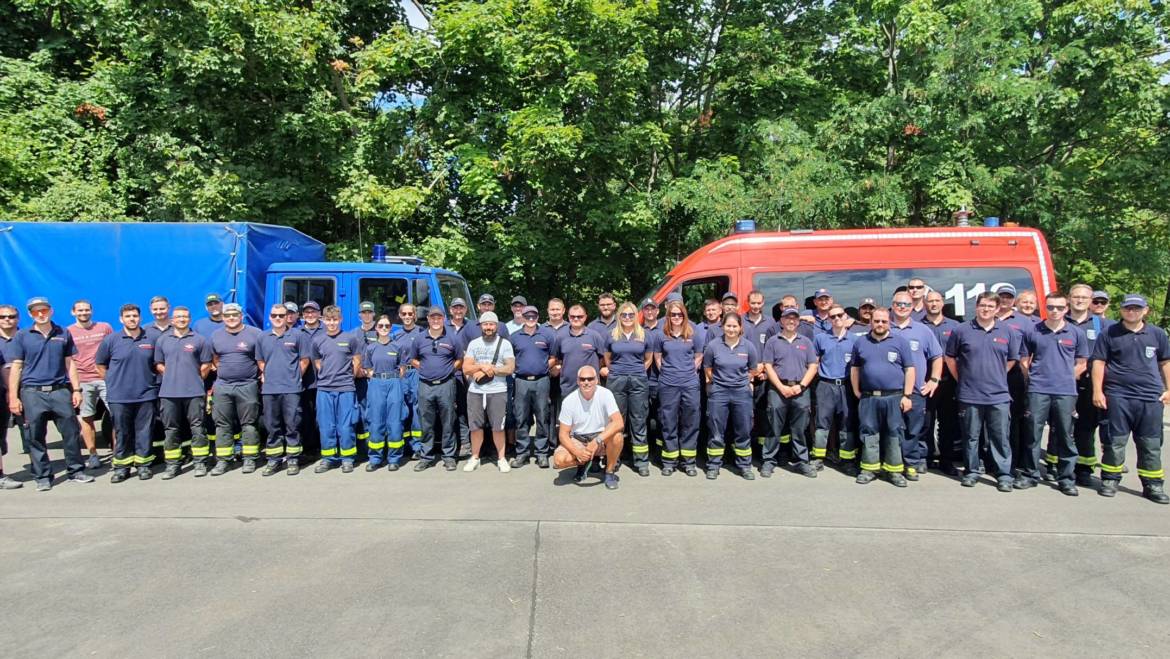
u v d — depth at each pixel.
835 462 7.18
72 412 6.42
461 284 9.10
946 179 11.98
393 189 12.74
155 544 4.74
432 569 4.27
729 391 6.46
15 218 11.61
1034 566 4.30
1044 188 12.40
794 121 13.00
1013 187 12.64
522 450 7.04
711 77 14.93
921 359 6.46
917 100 12.09
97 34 11.48
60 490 6.18
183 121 11.67
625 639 3.39
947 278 7.75
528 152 11.37
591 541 4.76
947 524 5.12
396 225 13.55
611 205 12.93
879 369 6.22
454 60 12.46
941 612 3.68
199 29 10.82
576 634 3.45
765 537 4.84
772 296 7.90
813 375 6.54
